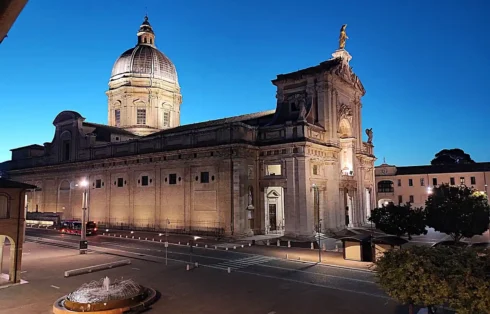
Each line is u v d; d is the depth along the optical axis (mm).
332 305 17547
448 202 33219
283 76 48500
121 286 19125
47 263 28359
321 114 45781
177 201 47812
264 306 17500
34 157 70562
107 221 55906
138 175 52844
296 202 40906
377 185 77938
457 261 11531
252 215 43281
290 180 41656
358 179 53156
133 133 66688
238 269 25734
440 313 15703
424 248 12828
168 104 70562
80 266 27203
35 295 19719
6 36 4914
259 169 44625
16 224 22594
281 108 48500
